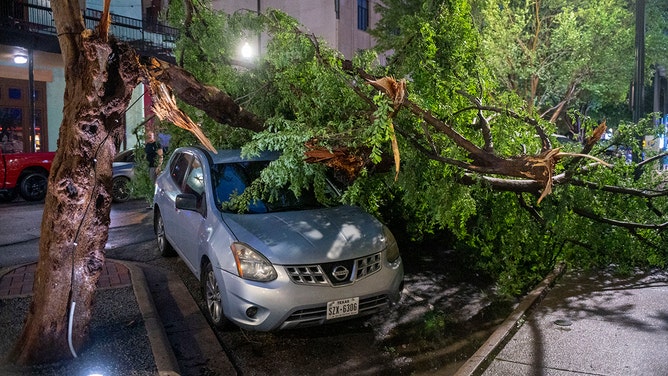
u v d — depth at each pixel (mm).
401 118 5176
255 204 5672
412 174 5270
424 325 5438
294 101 5730
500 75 13039
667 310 5340
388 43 8945
